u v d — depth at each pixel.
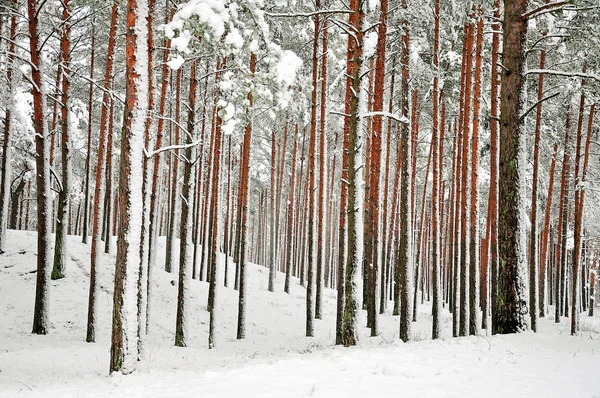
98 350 12.58
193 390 5.81
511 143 11.87
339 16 17.75
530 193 28.28
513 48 12.06
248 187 17.72
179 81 20.44
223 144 27.98
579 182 19.97
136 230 8.09
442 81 18.89
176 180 25.00
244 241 17.64
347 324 11.09
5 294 18.00
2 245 21.53
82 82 21.86
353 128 11.50
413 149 22.44
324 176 19.23
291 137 34.56
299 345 16.23
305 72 19.61
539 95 19.45
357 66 11.60
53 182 34.38
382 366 7.01
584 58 16.31
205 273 27.80
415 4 14.85
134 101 8.14
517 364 7.57
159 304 20.38
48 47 19.38
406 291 14.58
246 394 5.42
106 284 20.25
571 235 34.56
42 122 14.51
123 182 8.05
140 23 8.22
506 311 11.45
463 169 15.48
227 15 8.41
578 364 7.66
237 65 10.55
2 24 18.80
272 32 14.59
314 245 18.98
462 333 15.40
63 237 19.98
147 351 12.48
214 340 15.04
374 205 17.72
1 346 12.84
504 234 11.73
